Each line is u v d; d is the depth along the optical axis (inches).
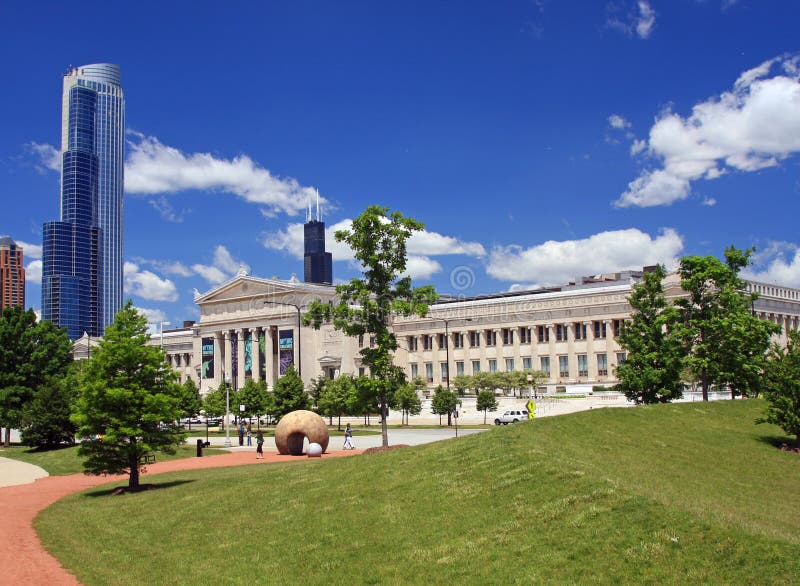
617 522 812.6
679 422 1636.3
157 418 1635.1
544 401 3855.8
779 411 1577.3
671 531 768.3
